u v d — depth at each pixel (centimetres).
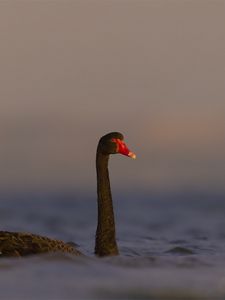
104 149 2181
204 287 1816
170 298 1709
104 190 2173
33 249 1984
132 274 1925
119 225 3622
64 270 1911
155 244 2692
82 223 3656
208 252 2452
